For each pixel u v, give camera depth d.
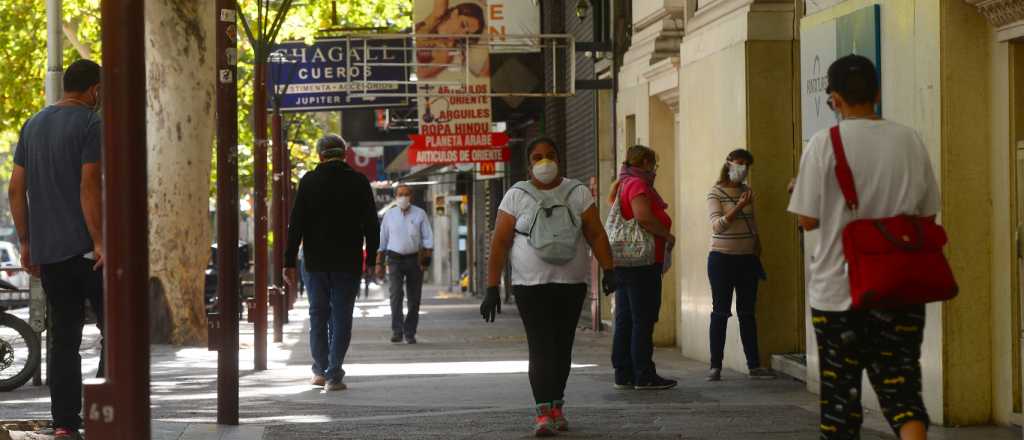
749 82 29.33
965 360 20.33
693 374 29.11
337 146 26.39
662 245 25.52
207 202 43.81
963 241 20.28
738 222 27.28
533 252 19.86
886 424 20.73
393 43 48.81
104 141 11.20
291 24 50.97
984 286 20.34
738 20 29.80
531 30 44.97
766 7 29.38
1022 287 18.22
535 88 50.16
